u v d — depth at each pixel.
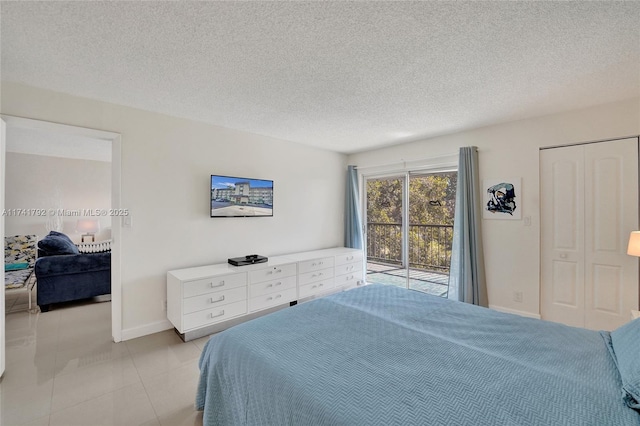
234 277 3.08
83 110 2.62
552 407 1.04
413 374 1.25
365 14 1.52
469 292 3.45
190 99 2.68
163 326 3.07
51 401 1.92
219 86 2.40
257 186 3.80
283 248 4.18
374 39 1.75
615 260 2.74
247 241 3.77
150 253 3.00
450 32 1.68
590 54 1.90
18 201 5.29
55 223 5.60
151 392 2.04
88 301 4.03
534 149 3.15
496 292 3.41
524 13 1.51
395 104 2.80
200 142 3.34
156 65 2.06
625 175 2.69
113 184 2.87
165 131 3.09
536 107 2.85
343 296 2.37
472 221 3.48
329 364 1.33
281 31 1.67
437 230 4.30
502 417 0.99
